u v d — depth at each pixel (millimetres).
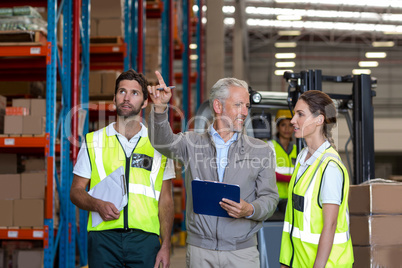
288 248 2402
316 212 2250
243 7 18781
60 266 4488
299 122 2357
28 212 4262
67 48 4680
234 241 2467
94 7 5883
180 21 10008
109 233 2592
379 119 20734
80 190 2650
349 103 4332
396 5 19141
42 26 4570
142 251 2602
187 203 2586
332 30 22453
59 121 4531
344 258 2244
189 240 2533
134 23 6691
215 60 11273
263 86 24000
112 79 5703
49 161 4246
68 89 4629
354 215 3223
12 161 4637
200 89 11352
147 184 2674
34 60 4789
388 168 20672
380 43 23297
